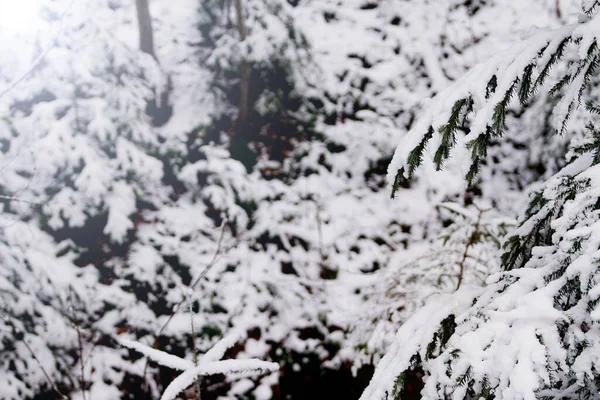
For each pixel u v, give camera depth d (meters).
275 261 4.57
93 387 3.68
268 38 4.98
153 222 4.52
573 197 1.50
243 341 4.01
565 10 6.05
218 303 4.17
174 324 4.04
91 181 4.18
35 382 3.57
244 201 4.79
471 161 1.54
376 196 5.14
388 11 6.41
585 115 3.56
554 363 1.14
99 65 4.62
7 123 4.28
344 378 3.88
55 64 4.57
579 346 1.19
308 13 6.50
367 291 4.24
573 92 1.49
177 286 4.25
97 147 4.38
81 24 5.04
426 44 6.06
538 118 5.14
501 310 1.33
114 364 3.79
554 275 1.34
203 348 3.95
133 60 4.86
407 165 1.57
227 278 4.32
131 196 4.42
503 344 1.22
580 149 1.67
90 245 4.24
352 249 4.71
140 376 3.81
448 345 1.40
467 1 6.36
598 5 1.43
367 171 5.30
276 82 5.39
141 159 4.55
